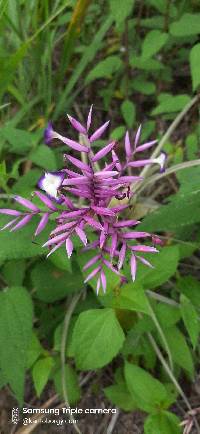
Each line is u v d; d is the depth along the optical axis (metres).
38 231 0.22
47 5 0.36
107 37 0.43
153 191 0.38
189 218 0.28
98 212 0.22
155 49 0.35
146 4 0.43
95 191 0.22
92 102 0.43
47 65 0.41
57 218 0.22
